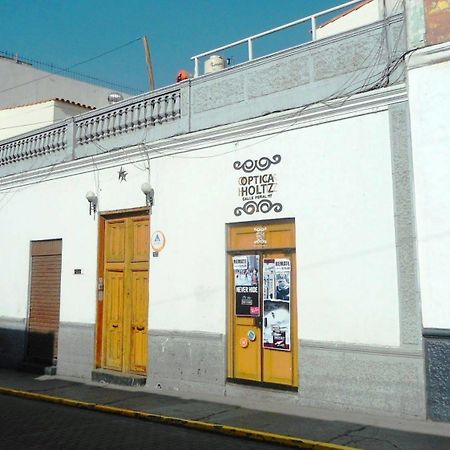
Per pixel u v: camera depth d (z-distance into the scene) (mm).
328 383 8883
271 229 9961
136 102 12586
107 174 12938
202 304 10727
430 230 8047
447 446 6836
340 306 8891
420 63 8336
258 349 9930
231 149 10570
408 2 8594
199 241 10914
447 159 8008
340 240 9000
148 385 11391
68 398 10484
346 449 6797
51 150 14758
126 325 12195
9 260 15609
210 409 9195
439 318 7875
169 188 11555
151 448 7188
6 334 15266
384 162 8664
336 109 9180
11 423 8734
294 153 9672
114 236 12805
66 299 13547
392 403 8234
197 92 11406
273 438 7418
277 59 10172
